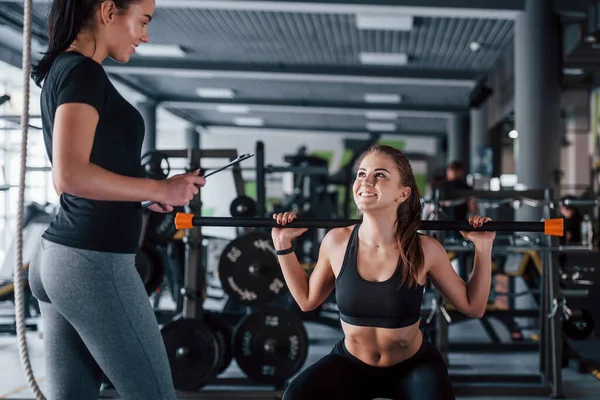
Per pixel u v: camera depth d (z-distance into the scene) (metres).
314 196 9.16
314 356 5.65
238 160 1.83
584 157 15.89
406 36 10.34
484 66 12.30
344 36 10.42
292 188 10.41
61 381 1.70
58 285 1.58
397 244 2.06
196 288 4.26
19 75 11.34
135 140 1.68
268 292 4.38
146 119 15.59
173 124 19.48
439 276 2.18
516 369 5.25
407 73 12.67
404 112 16.41
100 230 1.59
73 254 1.57
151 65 12.27
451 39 10.45
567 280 4.81
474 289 2.18
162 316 5.65
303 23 9.77
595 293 6.93
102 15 1.63
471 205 7.15
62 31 1.63
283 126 20.23
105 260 1.59
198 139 20.25
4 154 11.08
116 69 12.27
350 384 2.14
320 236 7.24
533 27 7.91
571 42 8.18
